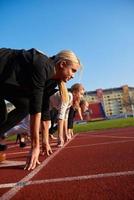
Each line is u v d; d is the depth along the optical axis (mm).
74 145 4547
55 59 2812
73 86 6332
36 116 2504
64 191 1769
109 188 1723
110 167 2352
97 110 40250
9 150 5172
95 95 58750
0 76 2445
